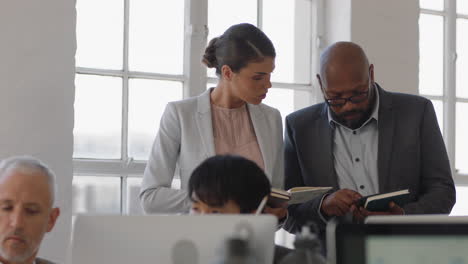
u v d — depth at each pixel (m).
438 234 1.22
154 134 3.79
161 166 2.86
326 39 4.31
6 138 3.19
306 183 3.12
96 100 3.65
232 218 1.47
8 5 3.22
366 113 3.03
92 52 3.67
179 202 2.76
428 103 3.09
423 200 2.93
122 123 3.70
